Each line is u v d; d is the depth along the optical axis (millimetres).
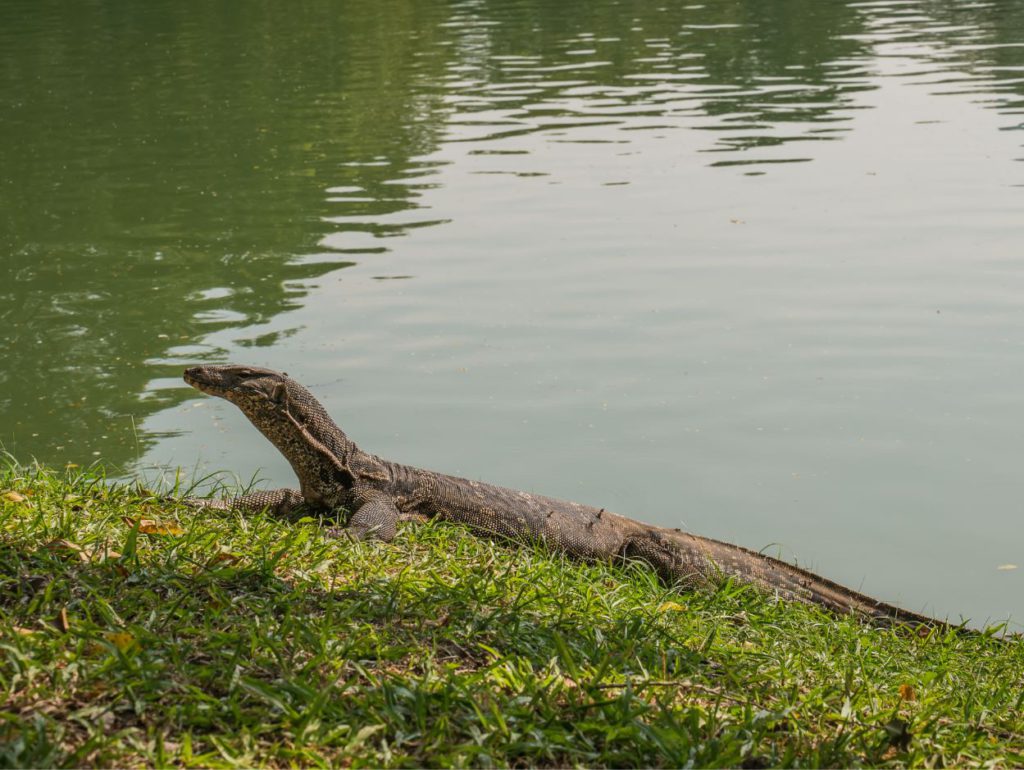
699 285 17781
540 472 12266
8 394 14078
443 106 32062
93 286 18109
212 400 14086
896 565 10711
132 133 28938
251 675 5234
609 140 27641
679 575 9875
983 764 5559
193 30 45906
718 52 40438
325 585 6758
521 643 6137
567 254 19312
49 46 41969
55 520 7250
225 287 18031
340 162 26078
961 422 13344
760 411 13680
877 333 15836
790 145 26812
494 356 15234
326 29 46469
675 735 5117
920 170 24203
